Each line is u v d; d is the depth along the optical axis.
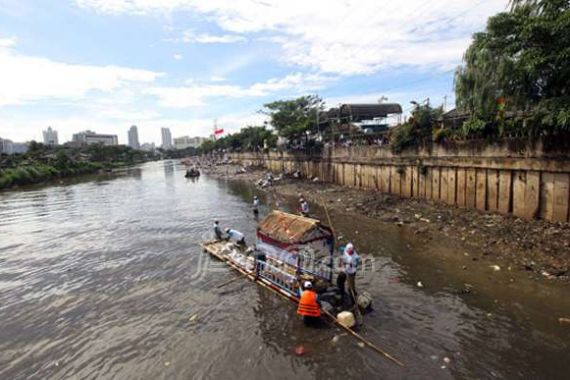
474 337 10.85
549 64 14.99
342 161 39.28
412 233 21.08
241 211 32.47
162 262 19.67
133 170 114.75
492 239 17.97
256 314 13.14
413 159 28.03
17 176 67.69
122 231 27.56
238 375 9.90
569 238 15.99
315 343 11.08
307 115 55.09
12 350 11.98
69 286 17.19
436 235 20.08
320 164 44.56
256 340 11.52
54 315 14.31
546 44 14.91
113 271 18.80
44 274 19.02
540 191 18.38
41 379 10.38
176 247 22.28
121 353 11.41
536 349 10.09
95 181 75.38
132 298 15.37
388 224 23.47
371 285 14.80
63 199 48.12
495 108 20.97
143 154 198.12
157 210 35.78
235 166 86.31
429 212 24.09
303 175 49.31
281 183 46.97
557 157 17.34
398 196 29.70
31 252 23.22
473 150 22.30
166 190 53.62
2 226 31.86
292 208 31.73
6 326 13.62
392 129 34.25
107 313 14.18
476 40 18.28
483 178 21.77
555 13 14.43
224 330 12.29
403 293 13.93
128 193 52.03
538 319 11.48
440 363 9.77
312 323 12.00
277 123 57.25
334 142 46.44
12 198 50.59
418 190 27.80
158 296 15.38
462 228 20.17
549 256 15.33
